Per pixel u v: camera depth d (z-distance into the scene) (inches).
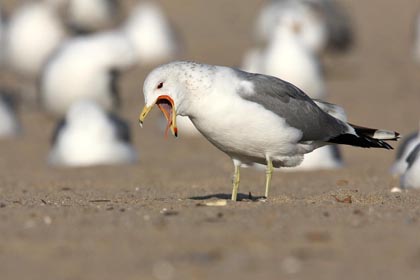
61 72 862.5
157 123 854.5
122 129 706.8
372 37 1365.7
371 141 436.8
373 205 388.8
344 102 930.1
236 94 392.5
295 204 388.2
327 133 423.8
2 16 1222.9
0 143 797.2
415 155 498.9
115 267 285.1
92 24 1197.7
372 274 276.4
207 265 286.0
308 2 1170.6
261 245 308.5
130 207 385.7
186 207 382.0
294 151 417.4
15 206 396.2
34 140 815.1
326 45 1175.6
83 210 374.0
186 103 389.7
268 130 399.9
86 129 691.4
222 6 1604.3
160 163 688.4
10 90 1042.1
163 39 1242.6
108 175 619.5
